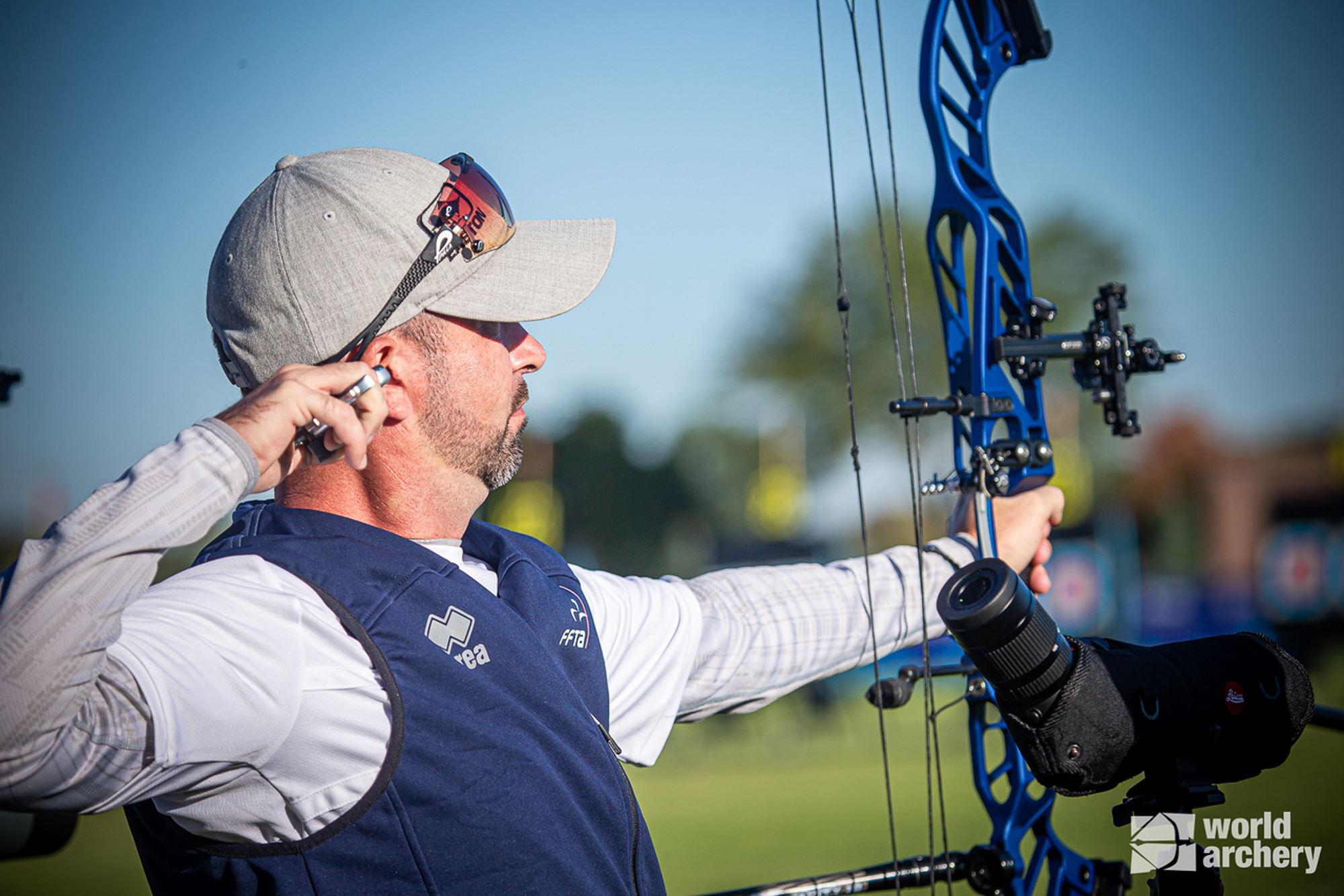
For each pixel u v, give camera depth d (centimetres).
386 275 264
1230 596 5681
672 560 6078
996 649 261
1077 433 5575
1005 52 413
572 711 265
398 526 277
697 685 334
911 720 3219
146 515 198
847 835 1400
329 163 275
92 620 192
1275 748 295
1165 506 6159
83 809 208
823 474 6378
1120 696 272
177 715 213
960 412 354
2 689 184
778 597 352
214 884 245
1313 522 6088
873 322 5712
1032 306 378
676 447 6456
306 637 237
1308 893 927
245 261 268
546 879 245
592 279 291
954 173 379
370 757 238
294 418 216
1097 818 1323
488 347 281
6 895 1172
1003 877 368
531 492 5641
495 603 267
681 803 1820
